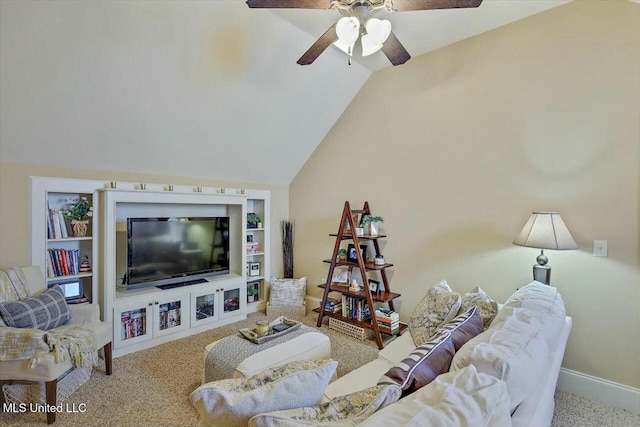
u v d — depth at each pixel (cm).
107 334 255
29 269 254
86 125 268
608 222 234
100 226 300
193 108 302
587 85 242
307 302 441
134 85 260
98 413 213
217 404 97
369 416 94
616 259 232
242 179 420
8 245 259
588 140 241
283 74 316
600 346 238
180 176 364
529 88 268
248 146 374
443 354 136
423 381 118
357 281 385
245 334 239
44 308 232
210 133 334
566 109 250
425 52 327
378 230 365
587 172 242
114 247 300
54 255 283
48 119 250
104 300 294
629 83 226
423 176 331
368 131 376
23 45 208
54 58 221
